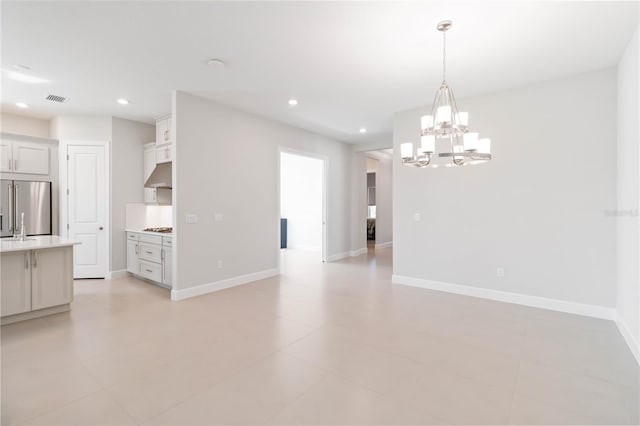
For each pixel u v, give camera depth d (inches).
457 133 105.0
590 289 139.8
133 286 191.3
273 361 100.3
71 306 154.6
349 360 101.0
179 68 135.9
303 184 366.6
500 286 162.4
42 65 132.7
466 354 105.3
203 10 95.0
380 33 107.6
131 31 106.8
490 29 104.6
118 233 214.1
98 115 206.7
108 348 109.0
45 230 199.2
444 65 122.3
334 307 153.1
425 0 89.9
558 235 146.8
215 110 181.0
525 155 154.1
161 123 202.4
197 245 173.5
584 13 95.6
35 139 197.3
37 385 86.3
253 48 118.5
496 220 162.9
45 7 93.0
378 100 175.0
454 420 73.0
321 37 110.6
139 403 78.8
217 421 72.6
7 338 116.9
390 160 389.7
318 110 194.2
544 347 110.3
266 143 214.2
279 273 227.1
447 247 178.7
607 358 102.5
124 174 216.5
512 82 149.9
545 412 75.7
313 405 78.5
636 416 74.1
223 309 150.1
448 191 177.5
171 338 117.3
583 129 140.2
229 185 189.9
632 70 110.5
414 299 165.5
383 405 78.6
